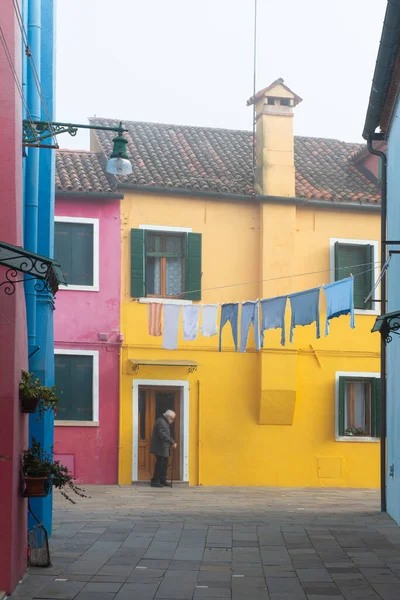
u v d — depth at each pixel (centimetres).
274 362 2370
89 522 1477
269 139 2430
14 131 950
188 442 2338
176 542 1274
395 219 1648
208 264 2386
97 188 2298
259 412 2373
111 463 2278
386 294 1800
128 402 2300
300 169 2620
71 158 2447
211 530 1402
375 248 2470
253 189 2414
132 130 2683
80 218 2303
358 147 2841
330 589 961
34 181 1248
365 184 2559
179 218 2372
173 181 2361
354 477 2412
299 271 2430
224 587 967
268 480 2373
